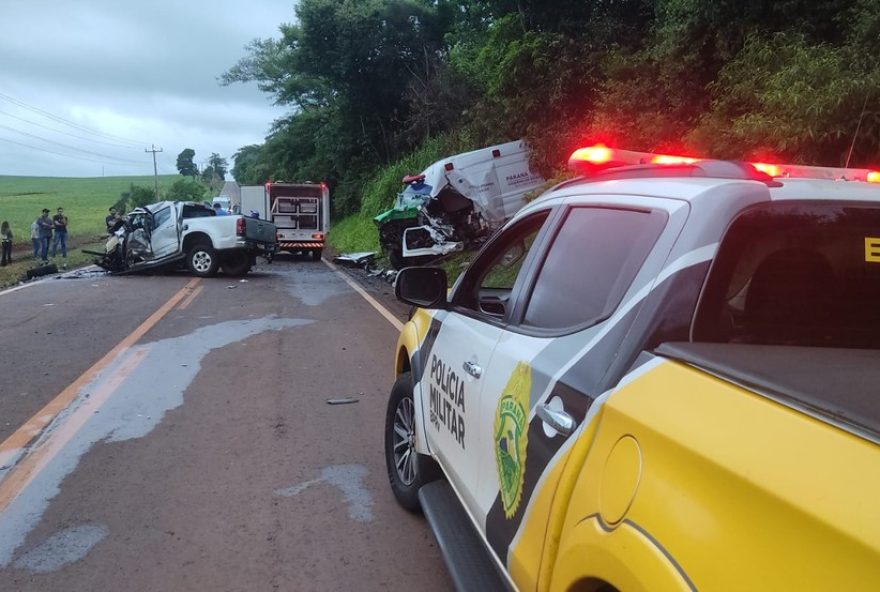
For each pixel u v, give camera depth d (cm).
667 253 207
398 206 1593
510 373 254
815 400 138
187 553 377
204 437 561
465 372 307
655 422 162
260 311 1225
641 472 161
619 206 246
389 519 420
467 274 370
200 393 689
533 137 1580
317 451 531
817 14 955
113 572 358
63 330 1018
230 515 423
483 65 2242
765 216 212
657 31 1291
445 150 2305
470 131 1967
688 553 139
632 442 168
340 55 3091
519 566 221
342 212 3666
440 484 376
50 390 694
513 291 297
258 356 859
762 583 123
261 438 559
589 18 1605
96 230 4681
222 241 1777
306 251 2600
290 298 1410
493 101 1752
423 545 389
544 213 312
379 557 376
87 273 1909
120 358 838
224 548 383
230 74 4281
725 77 966
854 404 136
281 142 4334
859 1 855
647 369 182
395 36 3003
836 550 113
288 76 4178
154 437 560
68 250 3053
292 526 409
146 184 12512
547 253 283
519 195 1600
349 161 3666
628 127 1203
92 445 540
